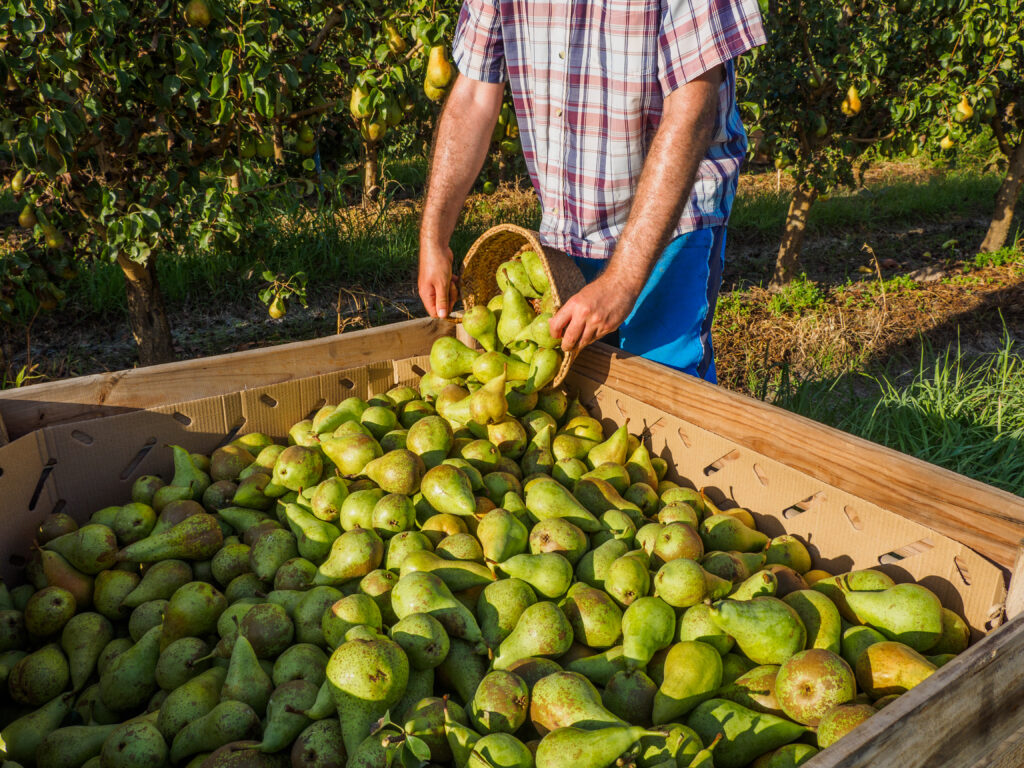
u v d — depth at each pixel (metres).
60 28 3.71
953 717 1.19
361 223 8.84
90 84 4.07
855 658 1.69
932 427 4.55
